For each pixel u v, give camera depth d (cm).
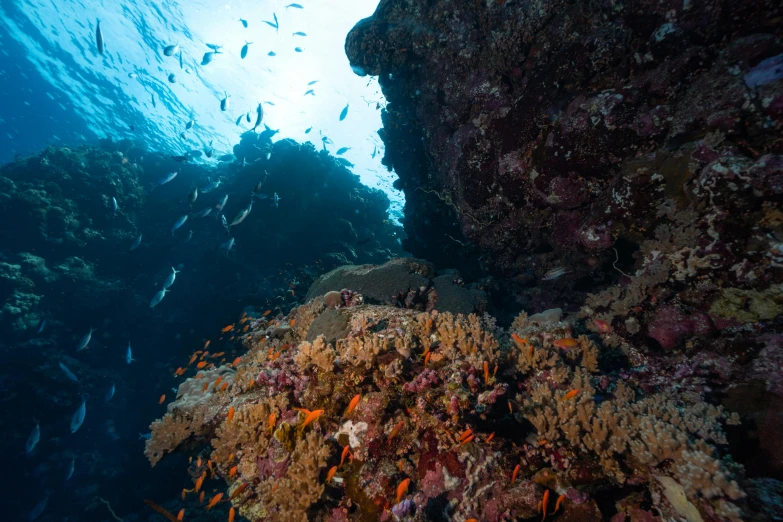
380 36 870
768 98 392
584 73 568
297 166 1747
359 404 355
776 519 229
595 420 304
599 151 534
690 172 424
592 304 541
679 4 477
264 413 393
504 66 716
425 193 1049
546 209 684
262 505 363
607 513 293
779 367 337
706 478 247
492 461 315
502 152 689
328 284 797
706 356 397
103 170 1597
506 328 739
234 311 1477
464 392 320
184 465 1191
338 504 331
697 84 462
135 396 1370
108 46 2595
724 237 393
